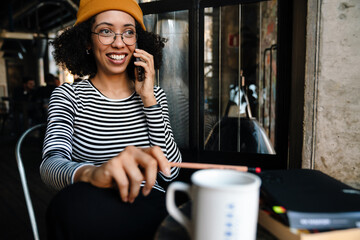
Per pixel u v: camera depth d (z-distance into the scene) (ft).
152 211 2.33
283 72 5.41
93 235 1.93
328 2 4.58
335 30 4.60
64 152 2.69
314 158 4.97
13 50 24.67
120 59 3.42
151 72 3.35
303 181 1.92
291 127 5.19
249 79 10.02
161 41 4.59
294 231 1.50
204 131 7.23
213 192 1.25
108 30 3.39
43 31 34.04
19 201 8.43
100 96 3.40
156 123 3.31
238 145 7.18
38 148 15.78
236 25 11.84
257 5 11.21
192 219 1.35
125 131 3.38
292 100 5.11
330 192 1.74
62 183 2.22
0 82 37.70
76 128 3.29
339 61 4.63
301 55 4.92
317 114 4.87
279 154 5.72
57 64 4.17
